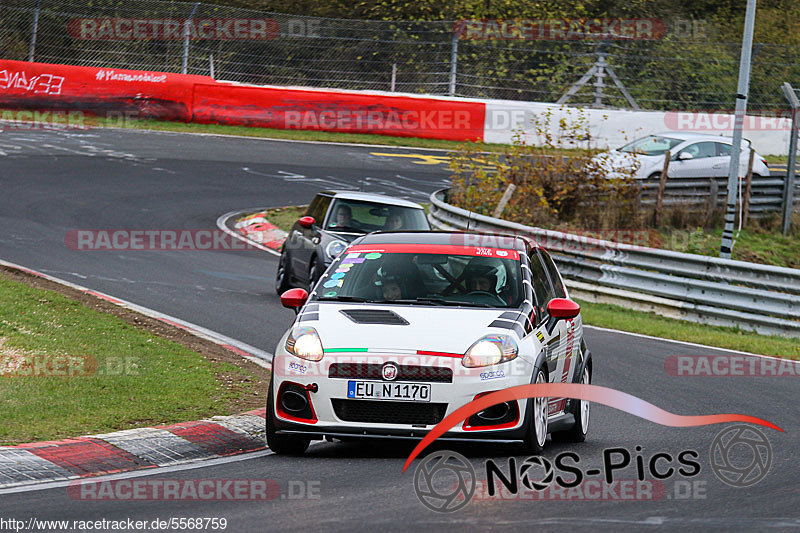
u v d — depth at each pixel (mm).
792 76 130750
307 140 116125
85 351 37719
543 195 81812
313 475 23516
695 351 48219
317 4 142250
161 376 34531
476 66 127312
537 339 26797
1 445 24969
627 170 83750
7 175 87312
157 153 102875
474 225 70938
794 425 32344
